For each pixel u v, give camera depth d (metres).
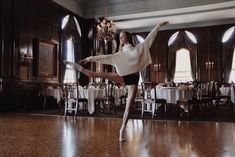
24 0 8.36
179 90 6.12
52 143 3.09
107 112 7.44
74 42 11.30
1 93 7.19
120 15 11.88
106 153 2.61
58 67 10.08
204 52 13.57
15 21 7.91
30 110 7.96
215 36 13.39
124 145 2.99
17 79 7.86
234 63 13.16
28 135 3.64
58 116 6.29
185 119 5.83
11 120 5.42
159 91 6.30
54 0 9.94
